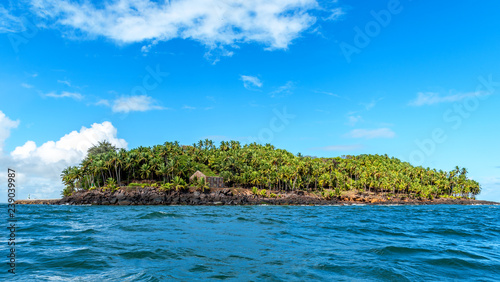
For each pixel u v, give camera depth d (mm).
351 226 31812
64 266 13586
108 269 13102
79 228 27500
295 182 165500
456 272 13195
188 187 135125
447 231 28422
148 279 11664
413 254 16703
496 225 36594
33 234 23781
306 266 13781
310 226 31062
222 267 13500
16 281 11539
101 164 140125
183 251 16766
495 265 14500
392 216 53406
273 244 19422
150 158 158125
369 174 195125
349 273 12703
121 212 59438
